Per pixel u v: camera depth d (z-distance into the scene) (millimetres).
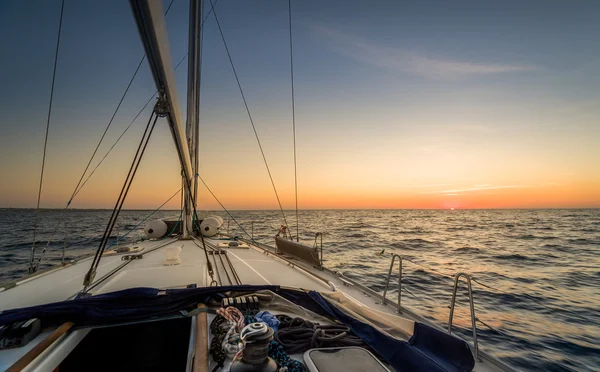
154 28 1629
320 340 2176
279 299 2885
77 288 3576
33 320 2211
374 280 10750
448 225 49188
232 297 2852
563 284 11594
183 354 2873
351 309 2857
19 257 14688
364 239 26641
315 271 4781
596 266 15422
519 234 33844
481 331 6562
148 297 2703
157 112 2539
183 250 6086
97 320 2381
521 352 5688
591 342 6168
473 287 10031
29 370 1771
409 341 2305
